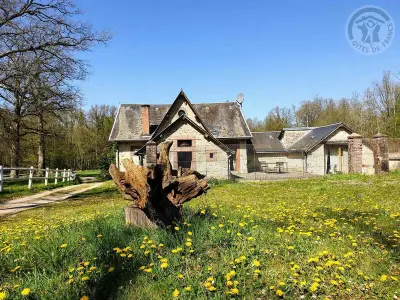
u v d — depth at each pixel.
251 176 25.48
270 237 4.48
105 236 4.37
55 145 45.56
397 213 6.64
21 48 16.58
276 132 37.44
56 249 4.04
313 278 3.29
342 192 11.67
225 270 3.41
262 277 3.33
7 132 20.06
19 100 18.19
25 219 9.21
